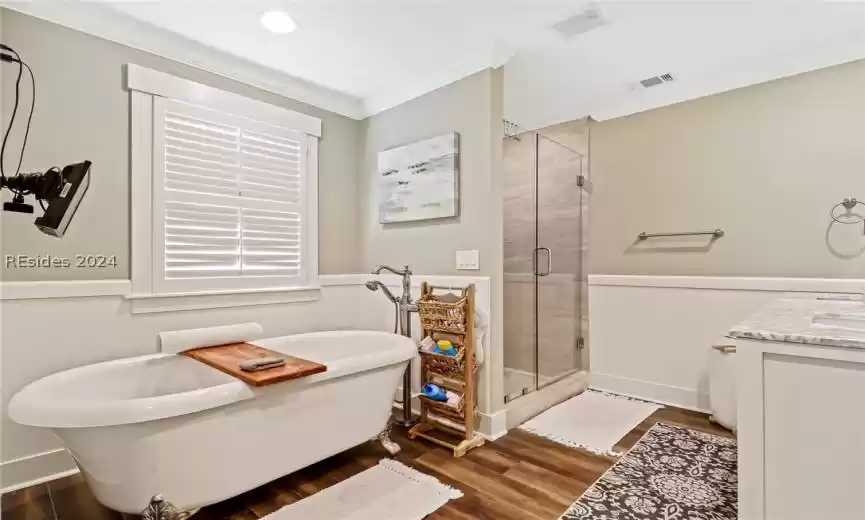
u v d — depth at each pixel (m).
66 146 2.01
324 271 3.09
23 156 1.90
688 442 2.41
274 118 2.80
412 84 2.85
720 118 2.87
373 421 2.21
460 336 2.42
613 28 2.25
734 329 1.26
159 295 2.28
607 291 3.39
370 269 3.21
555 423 2.72
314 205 3.02
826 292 2.48
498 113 2.53
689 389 2.99
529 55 2.55
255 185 2.72
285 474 1.85
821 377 1.10
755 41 2.40
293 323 2.88
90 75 2.08
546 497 1.85
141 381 2.05
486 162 2.50
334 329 3.12
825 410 1.10
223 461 1.66
